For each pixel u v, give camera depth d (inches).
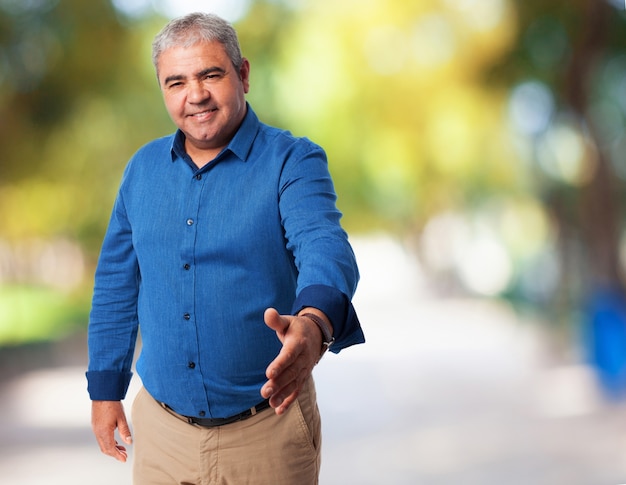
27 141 1010.7
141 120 1119.6
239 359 140.5
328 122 1232.8
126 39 1021.8
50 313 1483.8
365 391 692.1
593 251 866.8
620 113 988.6
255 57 1195.9
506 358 893.2
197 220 140.3
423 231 2266.2
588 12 873.5
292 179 138.9
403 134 1238.3
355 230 2699.3
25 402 668.1
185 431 143.8
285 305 142.1
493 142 1203.9
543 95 1006.4
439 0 1120.2
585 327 820.6
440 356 938.7
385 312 1624.0
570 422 519.5
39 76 964.6
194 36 138.6
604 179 872.3
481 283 2110.0
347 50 1198.9
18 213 1317.7
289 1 1203.9
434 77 1160.2
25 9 944.9
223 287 139.4
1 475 394.9
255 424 141.8
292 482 143.0
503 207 1643.7
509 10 967.0
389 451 441.1
